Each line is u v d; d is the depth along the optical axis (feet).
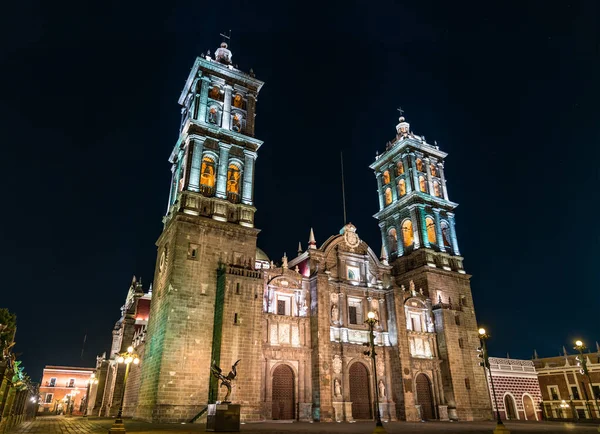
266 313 180.55
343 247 216.13
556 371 259.39
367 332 204.23
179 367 152.76
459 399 209.05
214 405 110.83
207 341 161.17
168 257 174.09
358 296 209.56
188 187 183.62
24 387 159.94
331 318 197.98
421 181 262.06
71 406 341.62
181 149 207.51
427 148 271.08
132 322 250.78
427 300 226.79
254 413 155.02
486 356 103.86
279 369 178.29
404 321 208.44
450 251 252.62
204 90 206.49
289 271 193.88
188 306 162.40
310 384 179.63
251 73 226.58
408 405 191.62
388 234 265.54
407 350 203.31
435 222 252.42
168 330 155.53
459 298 239.50
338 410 179.83
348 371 190.90
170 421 144.77
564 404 249.55
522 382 254.88
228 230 182.70
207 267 172.14
